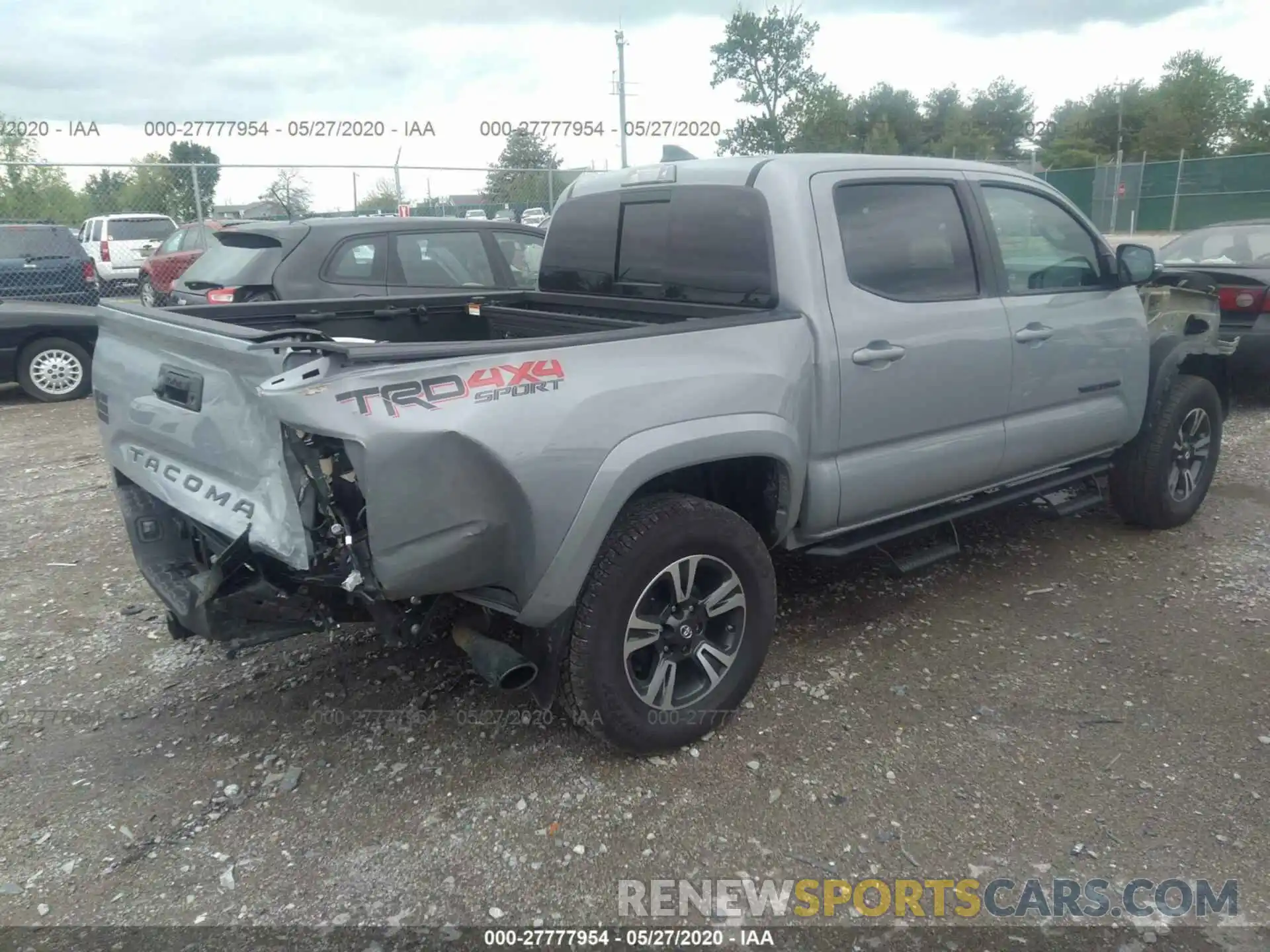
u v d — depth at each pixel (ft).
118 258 58.29
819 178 11.99
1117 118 167.63
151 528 11.76
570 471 9.37
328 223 24.43
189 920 8.57
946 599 14.97
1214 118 173.78
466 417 8.79
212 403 9.55
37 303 35.09
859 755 10.84
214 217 48.65
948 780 10.39
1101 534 17.70
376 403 8.42
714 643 11.21
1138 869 9.05
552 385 9.34
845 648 13.38
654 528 10.11
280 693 12.37
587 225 14.58
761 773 10.54
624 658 10.18
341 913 8.63
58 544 18.13
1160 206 91.66
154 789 10.44
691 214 12.76
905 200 12.87
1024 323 13.99
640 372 9.98
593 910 8.63
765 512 11.90
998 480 14.51
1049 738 11.15
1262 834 9.47
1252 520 18.24
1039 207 14.88
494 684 9.32
